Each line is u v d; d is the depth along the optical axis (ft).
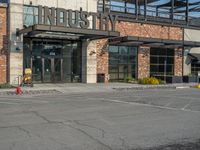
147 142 26.89
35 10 95.61
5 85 84.53
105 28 96.58
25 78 88.22
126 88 89.25
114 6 126.31
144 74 119.14
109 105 51.11
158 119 37.86
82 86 91.81
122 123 35.17
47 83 99.71
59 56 103.40
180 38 127.75
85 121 36.27
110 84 100.94
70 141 26.96
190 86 102.12
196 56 130.52
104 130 31.37
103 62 109.09
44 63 100.78
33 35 93.50
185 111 44.65
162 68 124.06
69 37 99.76
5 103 53.36
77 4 102.53
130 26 114.01
